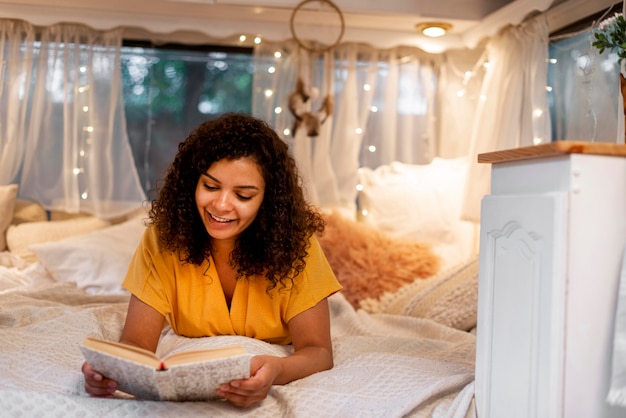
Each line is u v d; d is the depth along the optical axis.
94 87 3.11
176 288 1.78
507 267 1.38
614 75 2.33
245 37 3.21
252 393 1.36
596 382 1.24
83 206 3.12
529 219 1.29
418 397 1.42
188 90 3.47
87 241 2.82
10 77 2.99
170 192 1.71
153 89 3.42
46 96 3.08
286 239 1.67
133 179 3.19
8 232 2.96
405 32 3.20
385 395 1.49
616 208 1.24
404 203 3.19
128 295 2.54
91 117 3.10
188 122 3.47
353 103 3.27
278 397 1.47
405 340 2.04
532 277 1.28
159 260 1.75
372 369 1.62
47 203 3.11
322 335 1.73
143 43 3.34
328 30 3.14
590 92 2.48
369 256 2.88
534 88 2.71
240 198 1.58
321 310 1.76
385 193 3.23
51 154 3.10
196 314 1.78
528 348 1.29
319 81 3.26
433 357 1.89
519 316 1.33
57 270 2.73
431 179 3.25
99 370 1.34
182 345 1.70
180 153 1.71
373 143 3.36
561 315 1.22
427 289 2.66
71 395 1.37
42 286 2.55
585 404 1.24
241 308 1.77
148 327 1.72
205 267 1.75
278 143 1.68
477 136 3.04
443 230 3.17
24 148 3.08
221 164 1.56
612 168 1.24
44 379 1.56
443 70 3.36
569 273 1.22
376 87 3.36
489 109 3.00
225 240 1.74
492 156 1.46
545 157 1.30
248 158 1.57
